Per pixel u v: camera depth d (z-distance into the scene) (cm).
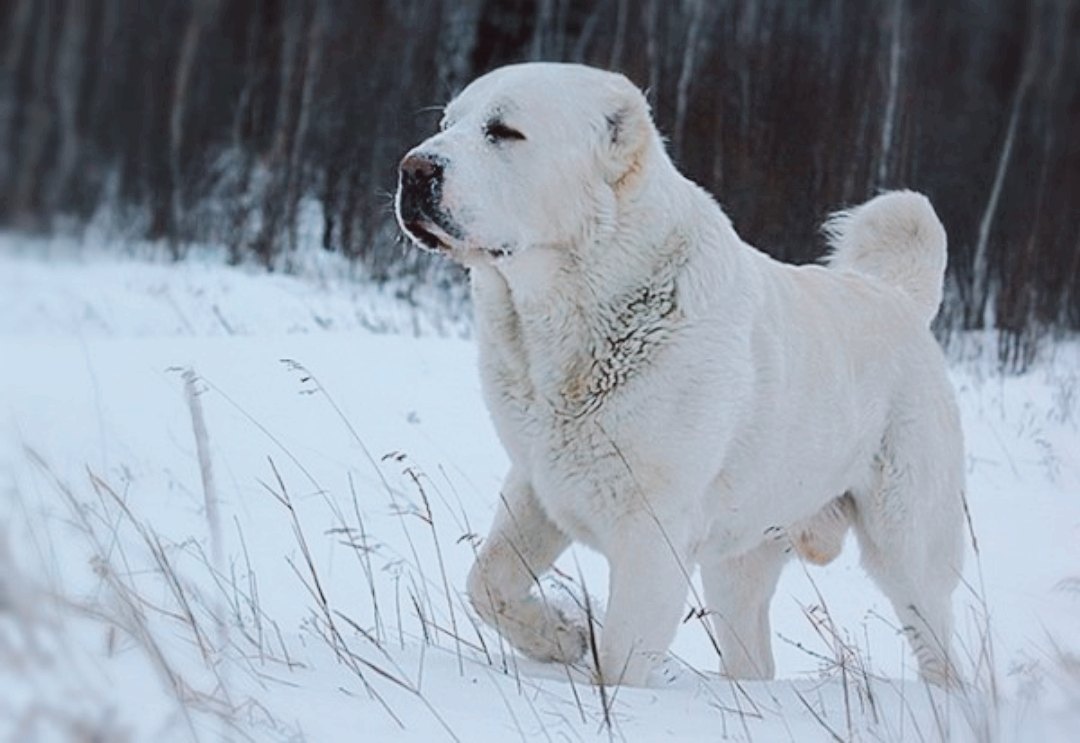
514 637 492
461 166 460
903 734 404
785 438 520
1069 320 2233
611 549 487
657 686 480
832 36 2475
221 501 785
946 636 586
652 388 474
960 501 603
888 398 575
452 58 2853
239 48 2794
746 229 2119
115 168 2639
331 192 2331
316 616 498
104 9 2805
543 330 480
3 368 1059
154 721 315
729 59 2295
